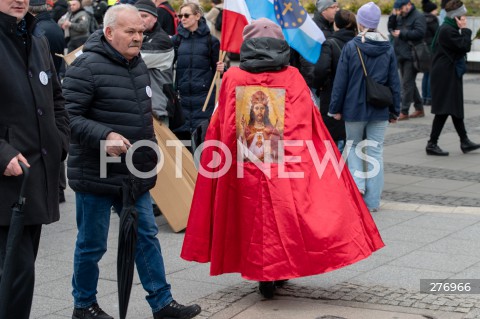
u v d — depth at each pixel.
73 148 5.20
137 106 5.21
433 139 11.34
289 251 5.47
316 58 8.35
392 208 8.46
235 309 5.57
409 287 5.95
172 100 7.90
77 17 15.30
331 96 8.41
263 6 8.12
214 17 13.45
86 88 5.09
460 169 10.45
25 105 4.47
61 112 4.82
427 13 15.83
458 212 8.23
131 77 5.22
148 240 5.29
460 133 11.44
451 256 6.72
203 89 8.84
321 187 5.61
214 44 8.84
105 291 6.07
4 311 4.18
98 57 5.15
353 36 8.98
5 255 4.33
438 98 11.18
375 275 6.25
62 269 6.64
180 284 6.18
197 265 6.66
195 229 5.68
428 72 14.53
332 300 5.71
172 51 7.89
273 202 5.49
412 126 13.70
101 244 5.32
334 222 5.52
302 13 8.19
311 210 5.54
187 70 8.83
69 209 8.65
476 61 20.52
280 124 5.62
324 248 5.47
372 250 5.74
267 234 5.48
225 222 5.63
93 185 5.16
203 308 5.58
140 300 5.86
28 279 4.47
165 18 10.40
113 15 5.12
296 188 5.55
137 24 5.14
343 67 8.29
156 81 7.83
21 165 4.26
